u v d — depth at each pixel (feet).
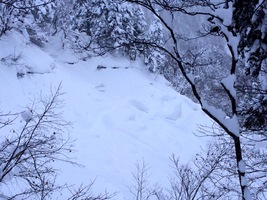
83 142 44.29
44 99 46.57
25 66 50.34
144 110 63.82
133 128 54.85
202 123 68.18
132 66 79.61
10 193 24.75
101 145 45.88
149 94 70.38
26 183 25.67
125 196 34.86
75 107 51.78
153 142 53.42
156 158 48.21
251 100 20.36
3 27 49.44
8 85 43.78
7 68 46.52
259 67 20.34
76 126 47.29
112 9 68.85
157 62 83.15
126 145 48.83
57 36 73.82
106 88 66.49
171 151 52.34
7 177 17.07
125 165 43.16
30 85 48.60
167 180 40.70
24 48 53.78
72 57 67.82
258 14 19.01
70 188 31.76
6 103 40.60
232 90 9.89
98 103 57.41
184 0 10.93
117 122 54.29
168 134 58.03
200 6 11.10
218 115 9.90
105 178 37.58
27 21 57.00
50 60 58.59
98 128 50.11
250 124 20.24
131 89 70.33
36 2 58.54
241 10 18.63
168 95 71.72
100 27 70.44
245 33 19.79
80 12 73.92
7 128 34.83
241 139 22.84
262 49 19.93
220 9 9.92
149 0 9.74
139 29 75.15
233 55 9.80
